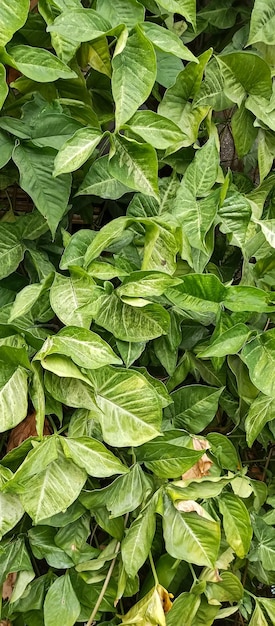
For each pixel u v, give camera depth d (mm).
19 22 651
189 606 795
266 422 828
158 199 736
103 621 842
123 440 718
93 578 794
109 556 795
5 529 703
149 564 863
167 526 778
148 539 760
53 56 701
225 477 819
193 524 776
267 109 848
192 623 823
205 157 811
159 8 830
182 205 785
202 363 857
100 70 762
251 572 902
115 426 725
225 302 733
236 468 857
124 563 746
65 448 708
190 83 819
